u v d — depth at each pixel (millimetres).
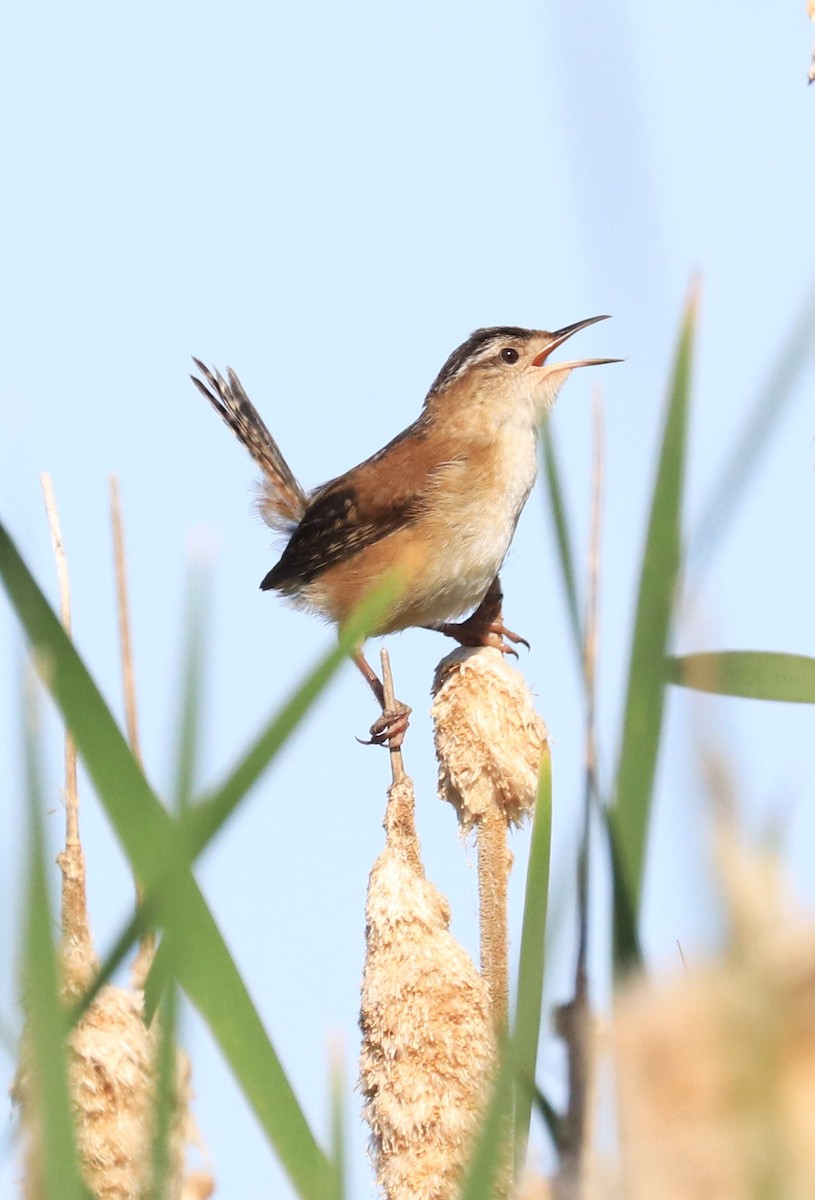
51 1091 838
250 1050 1041
